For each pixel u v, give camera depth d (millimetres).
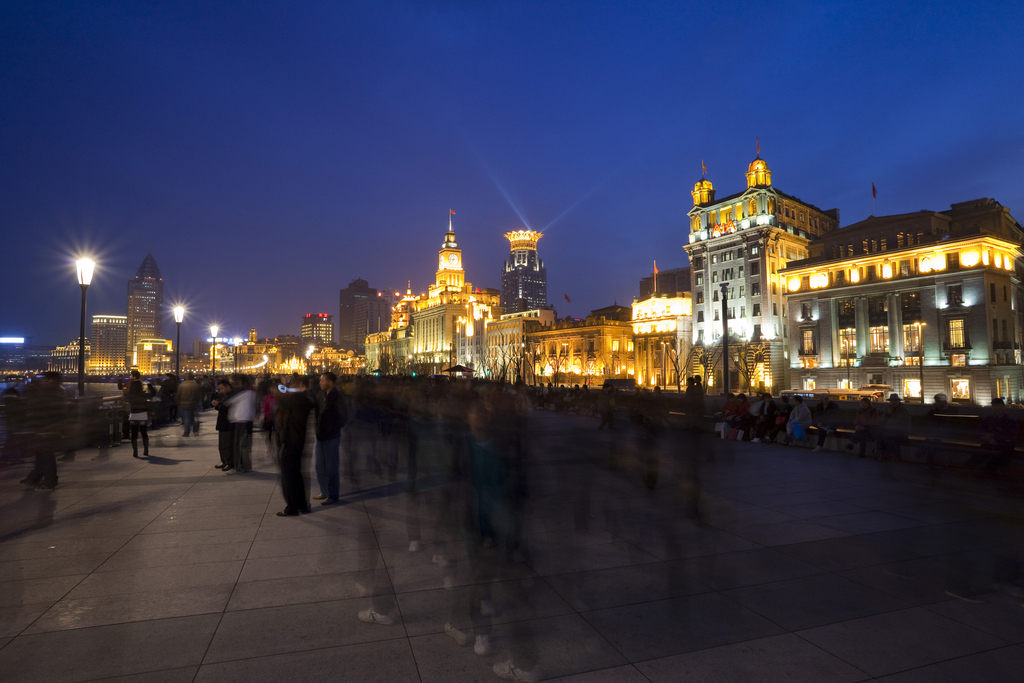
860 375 66625
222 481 12258
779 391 71375
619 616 5504
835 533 8305
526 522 8828
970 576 6613
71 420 15672
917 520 9086
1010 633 5230
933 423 17750
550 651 4793
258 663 4551
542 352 116312
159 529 8445
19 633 5031
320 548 7543
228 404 13438
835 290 69250
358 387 20734
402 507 9852
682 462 9789
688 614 5559
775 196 81500
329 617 5422
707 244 86250
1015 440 12000
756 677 4449
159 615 5438
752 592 6121
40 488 11297
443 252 197625
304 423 9492
